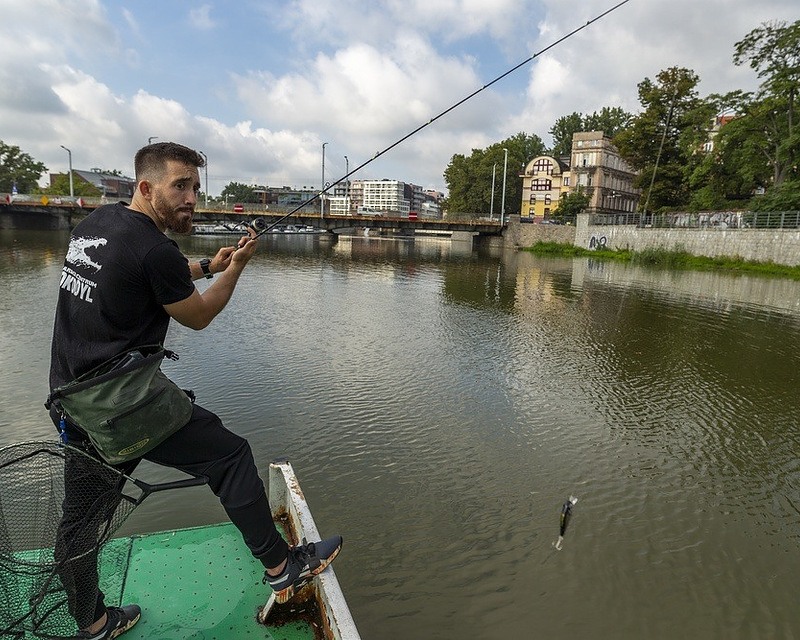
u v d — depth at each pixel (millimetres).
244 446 1797
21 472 1592
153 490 1713
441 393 7902
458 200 73500
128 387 1497
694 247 32375
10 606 1570
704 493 5516
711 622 3891
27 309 11969
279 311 13594
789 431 7031
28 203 42500
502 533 4746
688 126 38531
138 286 1508
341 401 7410
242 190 127625
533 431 6758
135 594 2094
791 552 4648
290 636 1928
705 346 11453
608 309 15695
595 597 4070
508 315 14312
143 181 1667
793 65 29484
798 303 17469
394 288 19016
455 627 3750
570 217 57469
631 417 7344
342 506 5027
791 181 29625
